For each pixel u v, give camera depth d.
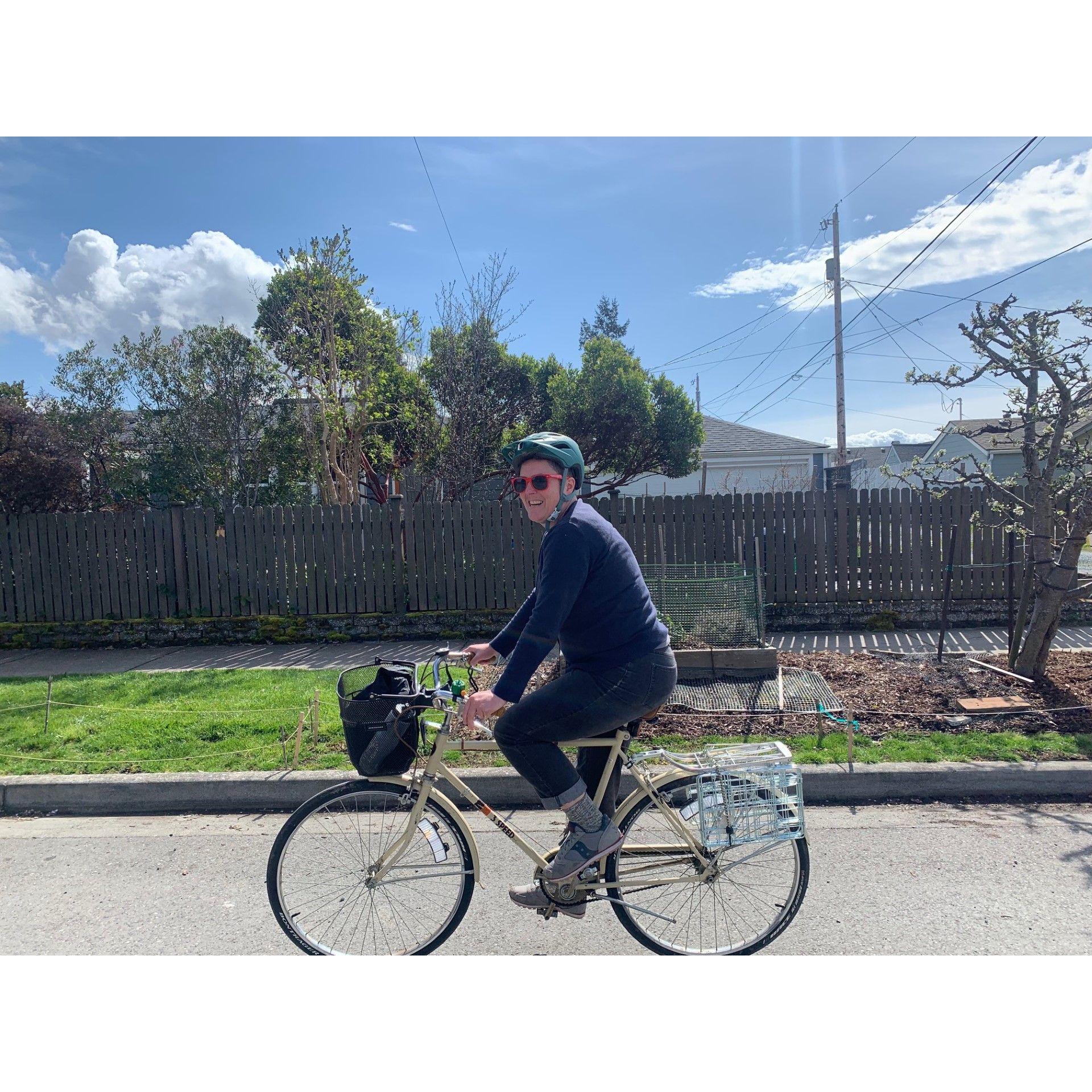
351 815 3.04
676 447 15.86
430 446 13.19
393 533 9.37
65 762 5.07
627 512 9.26
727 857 2.99
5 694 6.81
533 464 2.72
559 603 2.58
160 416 11.99
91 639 9.29
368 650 8.71
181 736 5.48
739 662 6.54
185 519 9.42
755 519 9.16
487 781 4.61
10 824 4.57
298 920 3.06
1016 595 8.86
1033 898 3.38
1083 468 6.56
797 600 9.15
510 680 2.56
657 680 2.73
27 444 10.32
